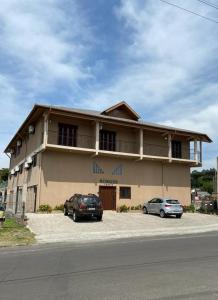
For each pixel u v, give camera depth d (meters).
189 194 33.28
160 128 30.72
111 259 9.84
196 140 33.41
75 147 26.69
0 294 6.13
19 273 7.98
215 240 14.77
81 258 10.12
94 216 22.52
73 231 18.23
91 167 28.42
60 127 27.80
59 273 7.92
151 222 23.52
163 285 6.68
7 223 20.30
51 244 14.00
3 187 53.16
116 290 6.32
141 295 5.99
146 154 31.53
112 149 30.06
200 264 8.94
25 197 30.61
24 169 32.44
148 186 31.00
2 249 12.52
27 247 13.05
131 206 29.83
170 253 10.93
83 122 28.89
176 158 32.12
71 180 27.30
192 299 5.73
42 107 25.30
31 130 29.45
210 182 88.69
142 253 10.98
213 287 6.50
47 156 26.62
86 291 6.27
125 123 28.88
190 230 20.14
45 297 5.90
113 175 29.36
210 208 34.81
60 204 26.53
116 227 20.38
